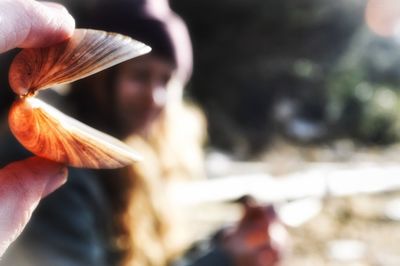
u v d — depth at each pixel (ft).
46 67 2.16
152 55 6.92
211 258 6.79
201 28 55.93
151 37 7.01
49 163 2.31
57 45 2.19
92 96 6.67
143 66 6.87
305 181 11.76
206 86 56.95
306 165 33.14
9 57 5.18
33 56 2.17
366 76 94.94
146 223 6.67
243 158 47.93
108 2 6.97
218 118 54.13
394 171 20.40
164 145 8.21
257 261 6.81
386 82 98.27
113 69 6.64
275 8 57.11
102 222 5.68
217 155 42.39
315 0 61.93
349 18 69.77
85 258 4.90
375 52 96.22
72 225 4.91
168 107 8.22
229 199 11.01
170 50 7.17
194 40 56.08
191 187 9.50
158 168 7.39
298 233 20.74
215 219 19.80
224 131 52.95
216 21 55.52
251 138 56.08
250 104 60.85
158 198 6.97
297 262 18.21
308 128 68.59
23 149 4.61
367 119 77.46
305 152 55.88
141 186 6.55
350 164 45.42
